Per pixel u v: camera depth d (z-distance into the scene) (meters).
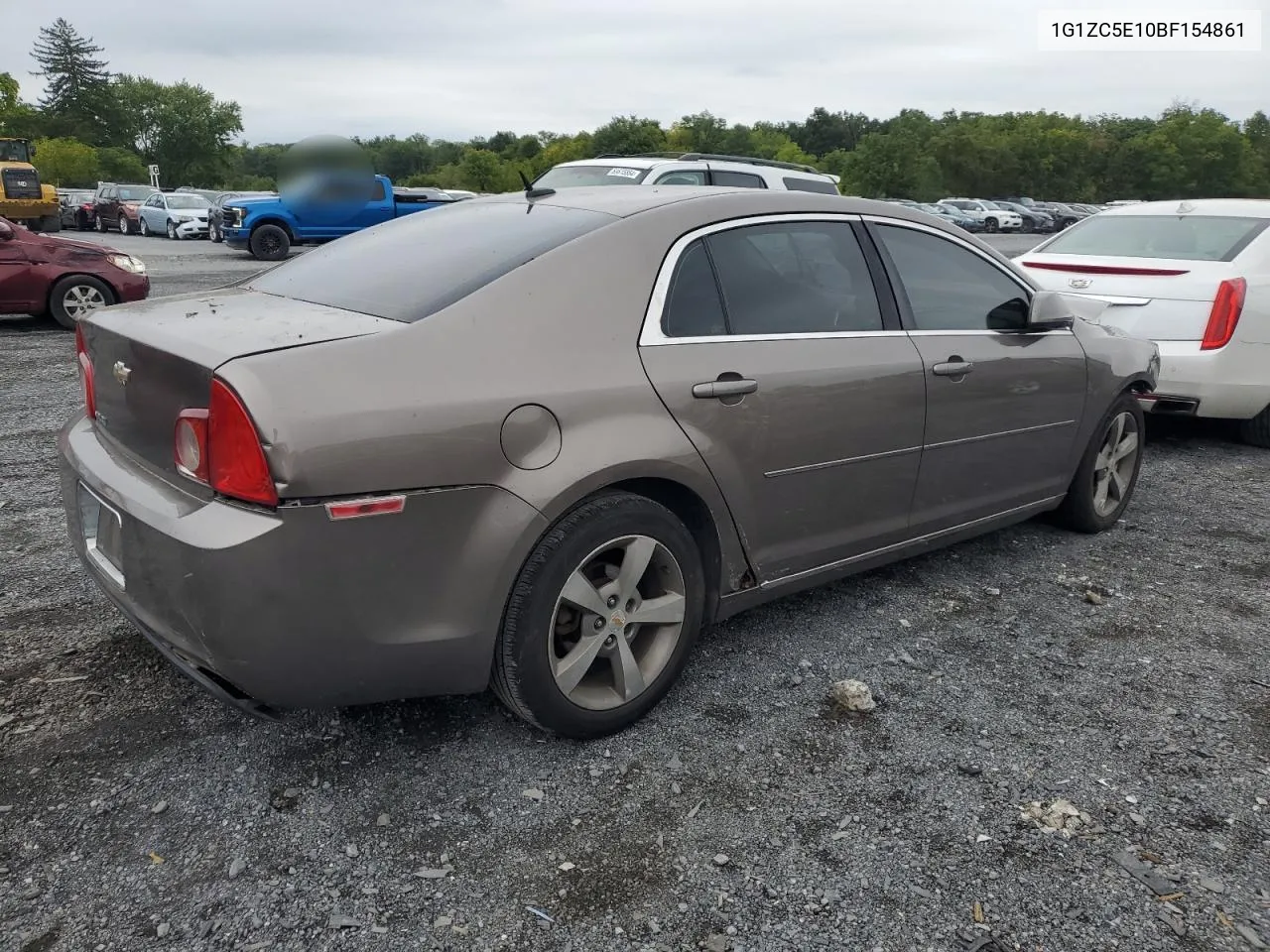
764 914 2.25
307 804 2.59
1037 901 2.30
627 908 2.26
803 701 3.20
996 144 80.19
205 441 2.30
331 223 20.39
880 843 2.50
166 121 94.81
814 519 3.38
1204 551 4.74
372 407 2.32
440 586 2.47
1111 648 3.66
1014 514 4.34
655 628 3.00
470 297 2.65
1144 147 85.31
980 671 3.44
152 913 2.20
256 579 2.24
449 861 2.40
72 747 2.80
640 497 2.81
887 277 3.64
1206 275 6.25
